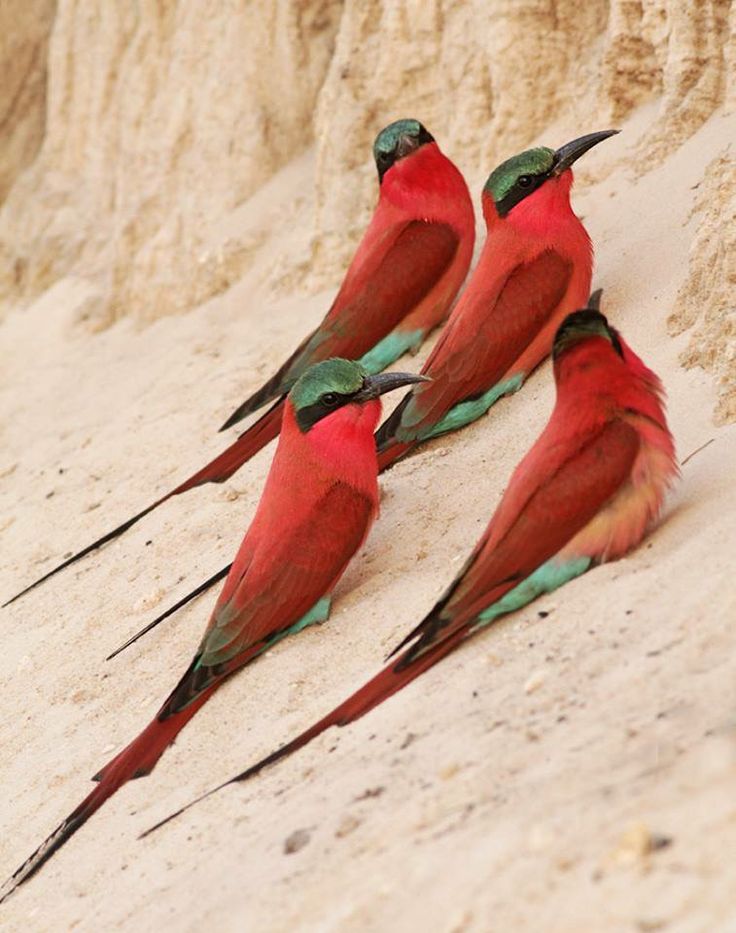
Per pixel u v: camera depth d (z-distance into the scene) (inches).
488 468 444.8
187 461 558.6
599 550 351.9
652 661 298.7
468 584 351.3
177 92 744.3
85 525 546.9
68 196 838.5
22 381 729.6
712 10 516.1
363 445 417.7
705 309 429.4
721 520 341.4
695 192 494.0
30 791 408.8
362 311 521.3
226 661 402.3
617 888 225.1
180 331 681.6
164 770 382.0
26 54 906.1
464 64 609.0
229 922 283.7
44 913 347.6
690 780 244.2
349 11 641.0
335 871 280.4
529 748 287.4
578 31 584.4
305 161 695.7
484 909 237.8
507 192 468.4
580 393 355.3
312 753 341.7
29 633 494.9
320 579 407.5
